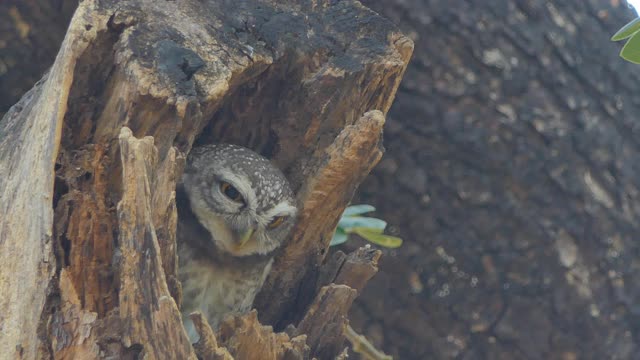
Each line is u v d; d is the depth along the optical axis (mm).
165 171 5766
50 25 9375
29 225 5809
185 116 6078
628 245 10797
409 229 10586
